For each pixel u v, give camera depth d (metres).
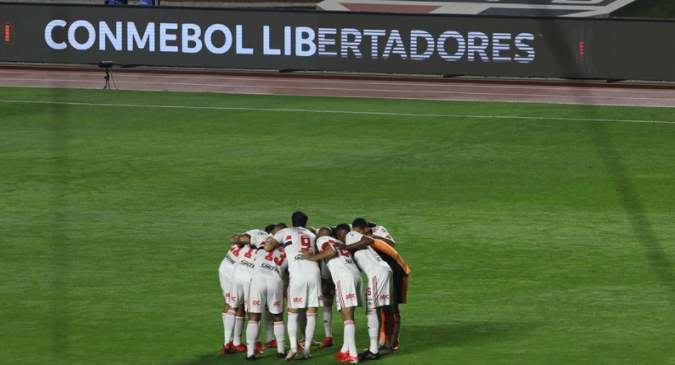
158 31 127.56
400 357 43.97
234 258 45.88
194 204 77.00
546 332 48.00
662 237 68.38
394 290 45.19
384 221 72.56
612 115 108.19
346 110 110.12
